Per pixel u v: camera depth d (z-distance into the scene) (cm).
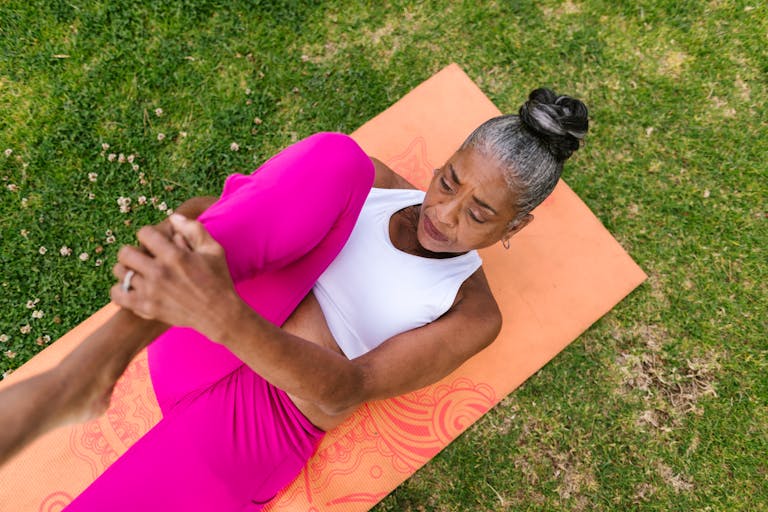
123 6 254
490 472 218
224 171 242
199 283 78
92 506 137
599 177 246
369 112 252
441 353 147
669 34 261
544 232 232
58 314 221
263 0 258
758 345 230
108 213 232
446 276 155
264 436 156
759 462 220
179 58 250
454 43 261
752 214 244
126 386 205
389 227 159
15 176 235
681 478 220
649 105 254
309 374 100
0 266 224
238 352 89
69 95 244
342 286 157
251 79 251
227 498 150
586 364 227
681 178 247
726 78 258
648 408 225
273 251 118
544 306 225
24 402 79
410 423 211
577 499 218
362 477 204
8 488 193
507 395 221
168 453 144
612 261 230
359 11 261
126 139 240
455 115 246
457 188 132
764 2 260
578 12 263
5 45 247
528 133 125
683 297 234
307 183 122
